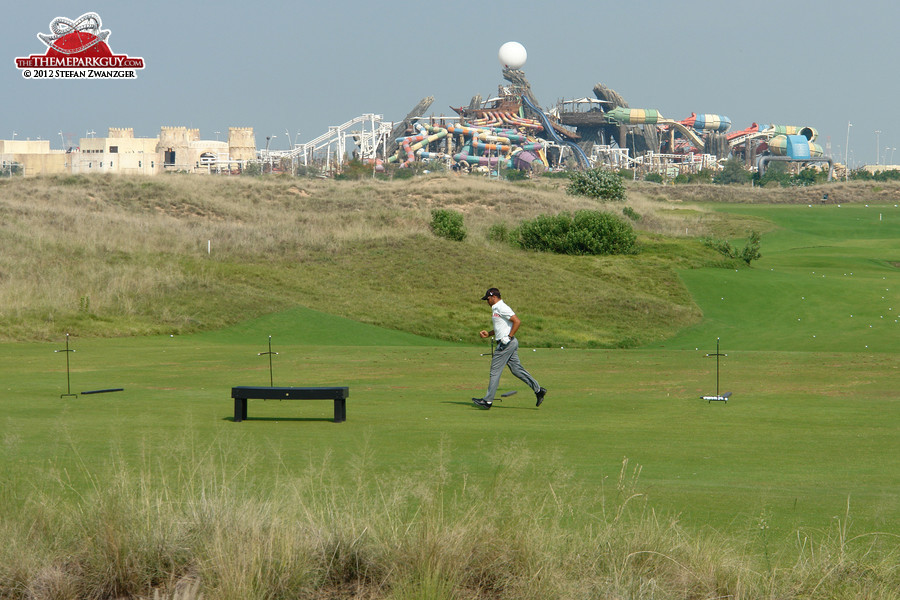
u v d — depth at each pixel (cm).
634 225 17800
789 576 1302
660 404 3241
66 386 3769
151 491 1617
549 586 1312
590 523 1498
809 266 13050
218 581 1330
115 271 8775
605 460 2111
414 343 7694
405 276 10119
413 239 11481
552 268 10962
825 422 2780
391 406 3167
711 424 2736
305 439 2355
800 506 1642
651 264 11756
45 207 12706
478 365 4781
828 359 4906
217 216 16325
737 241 17612
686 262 12188
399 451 2169
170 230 11419
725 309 9612
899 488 1809
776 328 8650
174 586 1361
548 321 8800
